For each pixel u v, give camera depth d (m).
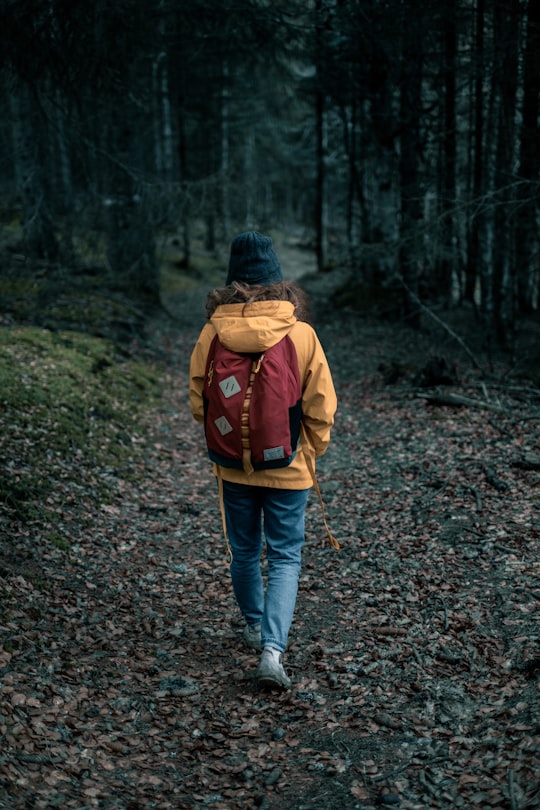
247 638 3.46
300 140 33.78
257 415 2.90
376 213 16.06
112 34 6.97
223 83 21.78
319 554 4.73
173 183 11.55
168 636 3.69
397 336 14.92
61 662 3.23
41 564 4.20
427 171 12.98
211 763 2.68
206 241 33.09
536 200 9.23
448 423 7.43
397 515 5.21
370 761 2.63
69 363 8.47
